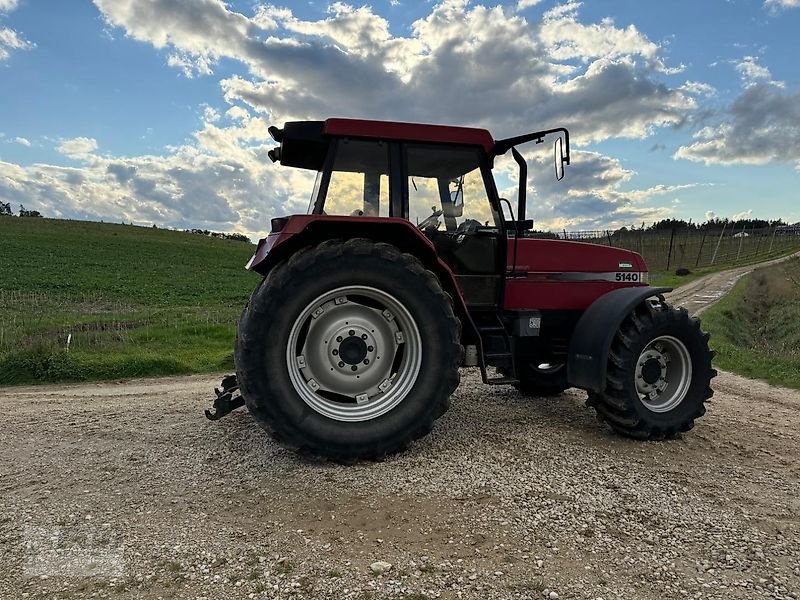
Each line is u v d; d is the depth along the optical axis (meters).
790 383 6.96
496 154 4.39
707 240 50.62
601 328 4.20
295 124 4.01
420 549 2.65
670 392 4.43
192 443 4.22
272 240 4.00
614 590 2.35
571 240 5.05
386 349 3.94
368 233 3.93
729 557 2.61
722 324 13.68
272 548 2.66
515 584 2.38
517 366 5.04
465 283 4.41
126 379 7.39
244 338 3.60
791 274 30.45
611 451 4.01
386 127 4.05
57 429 4.64
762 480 3.55
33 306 15.16
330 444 3.66
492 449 3.99
